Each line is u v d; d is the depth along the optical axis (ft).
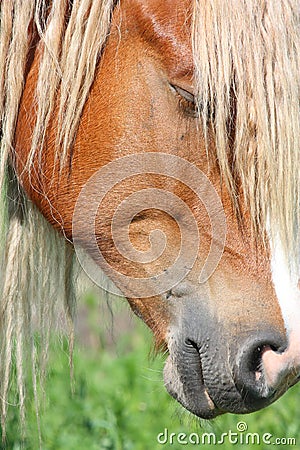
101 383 42.09
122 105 25.32
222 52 23.91
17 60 26.22
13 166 27.68
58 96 26.12
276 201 23.85
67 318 30.32
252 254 24.72
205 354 25.07
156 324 26.45
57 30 25.80
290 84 23.47
